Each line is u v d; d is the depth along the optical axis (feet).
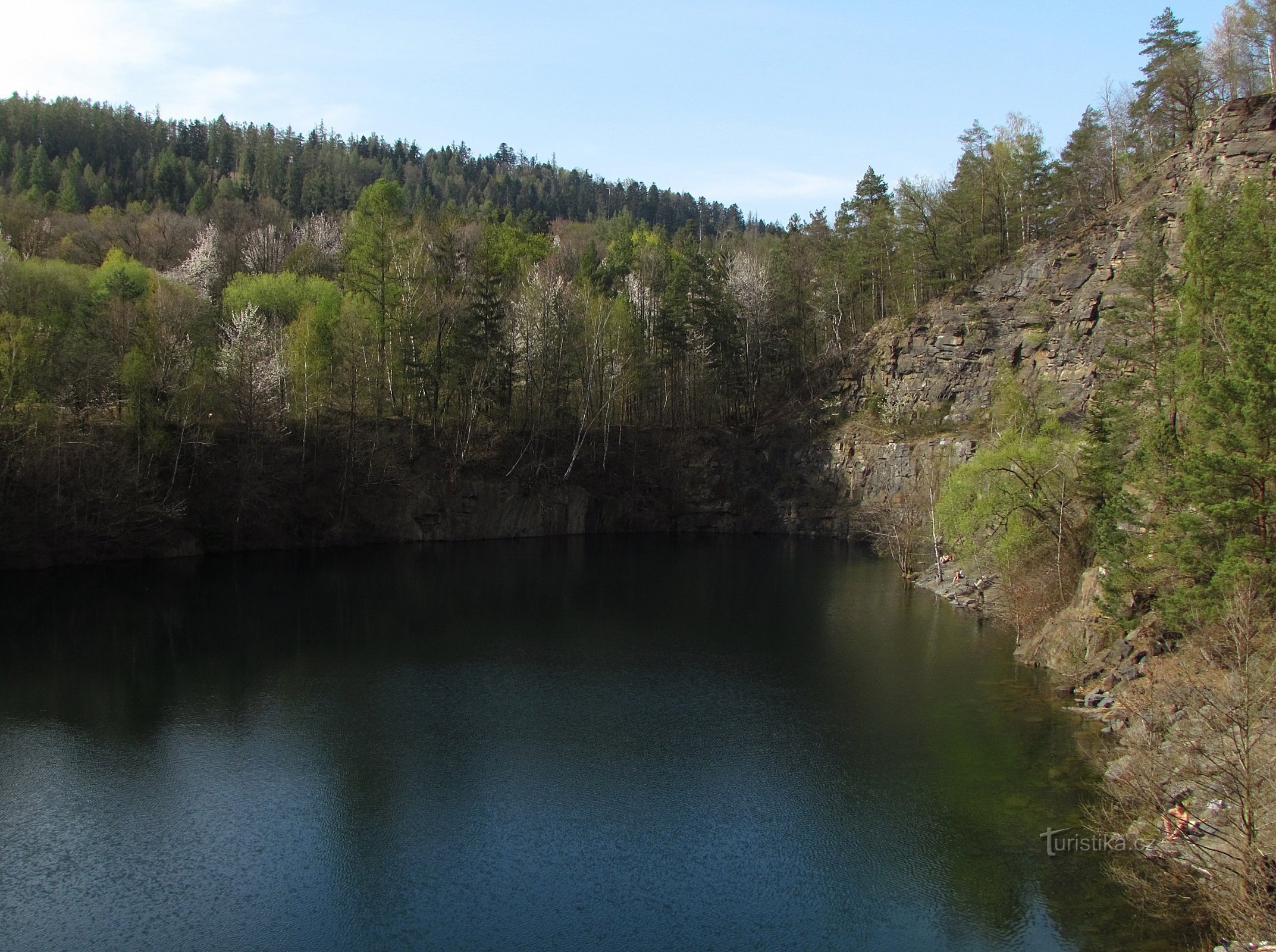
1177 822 79.10
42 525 198.18
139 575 201.67
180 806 94.48
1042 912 75.46
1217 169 192.44
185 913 75.41
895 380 309.42
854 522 295.69
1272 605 88.48
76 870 81.61
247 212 428.97
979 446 222.28
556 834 89.71
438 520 271.90
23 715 119.34
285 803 95.50
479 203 619.67
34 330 203.41
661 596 202.59
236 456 233.96
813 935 73.61
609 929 73.97
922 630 170.30
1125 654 121.29
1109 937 71.20
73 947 70.44
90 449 205.98
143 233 371.15
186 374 228.22
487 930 73.87
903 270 330.75
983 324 287.48
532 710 124.26
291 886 79.66
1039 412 213.66
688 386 337.52
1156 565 114.83
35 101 524.52
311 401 252.83
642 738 114.32
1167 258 152.66
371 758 107.45
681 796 98.07
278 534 241.14
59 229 359.66
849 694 130.72
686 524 318.86
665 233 556.51
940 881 80.89
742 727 118.01
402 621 174.29
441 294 285.43
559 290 306.76
